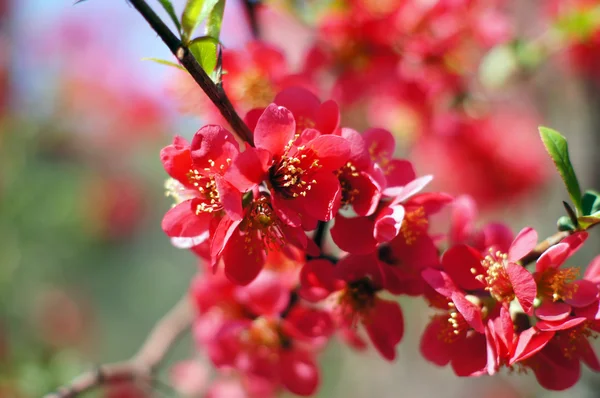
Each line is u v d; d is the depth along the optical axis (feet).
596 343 2.26
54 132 3.64
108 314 3.88
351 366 3.59
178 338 1.83
